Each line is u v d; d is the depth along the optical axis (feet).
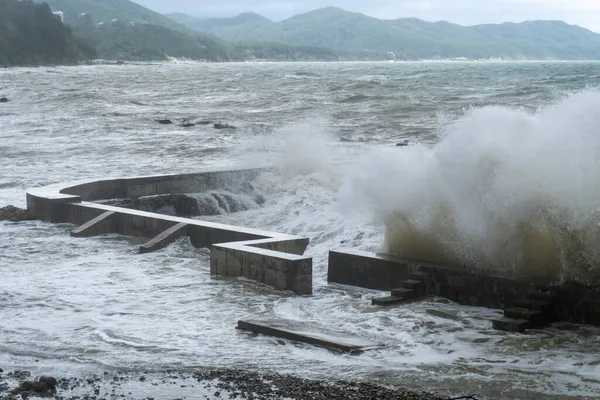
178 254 42.01
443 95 169.58
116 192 56.95
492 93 167.02
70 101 182.91
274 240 38.63
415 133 98.89
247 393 21.91
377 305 31.83
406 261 34.19
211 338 27.55
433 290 32.76
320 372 23.75
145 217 46.03
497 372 23.40
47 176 71.67
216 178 61.11
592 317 28.19
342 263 36.32
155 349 26.25
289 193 60.59
